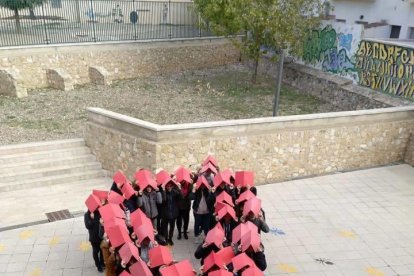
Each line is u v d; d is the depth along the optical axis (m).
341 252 8.77
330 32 18.31
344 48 17.62
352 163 13.05
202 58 22.69
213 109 16.41
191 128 10.39
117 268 6.38
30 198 10.30
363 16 20.03
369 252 8.83
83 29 18.75
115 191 8.33
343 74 17.88
